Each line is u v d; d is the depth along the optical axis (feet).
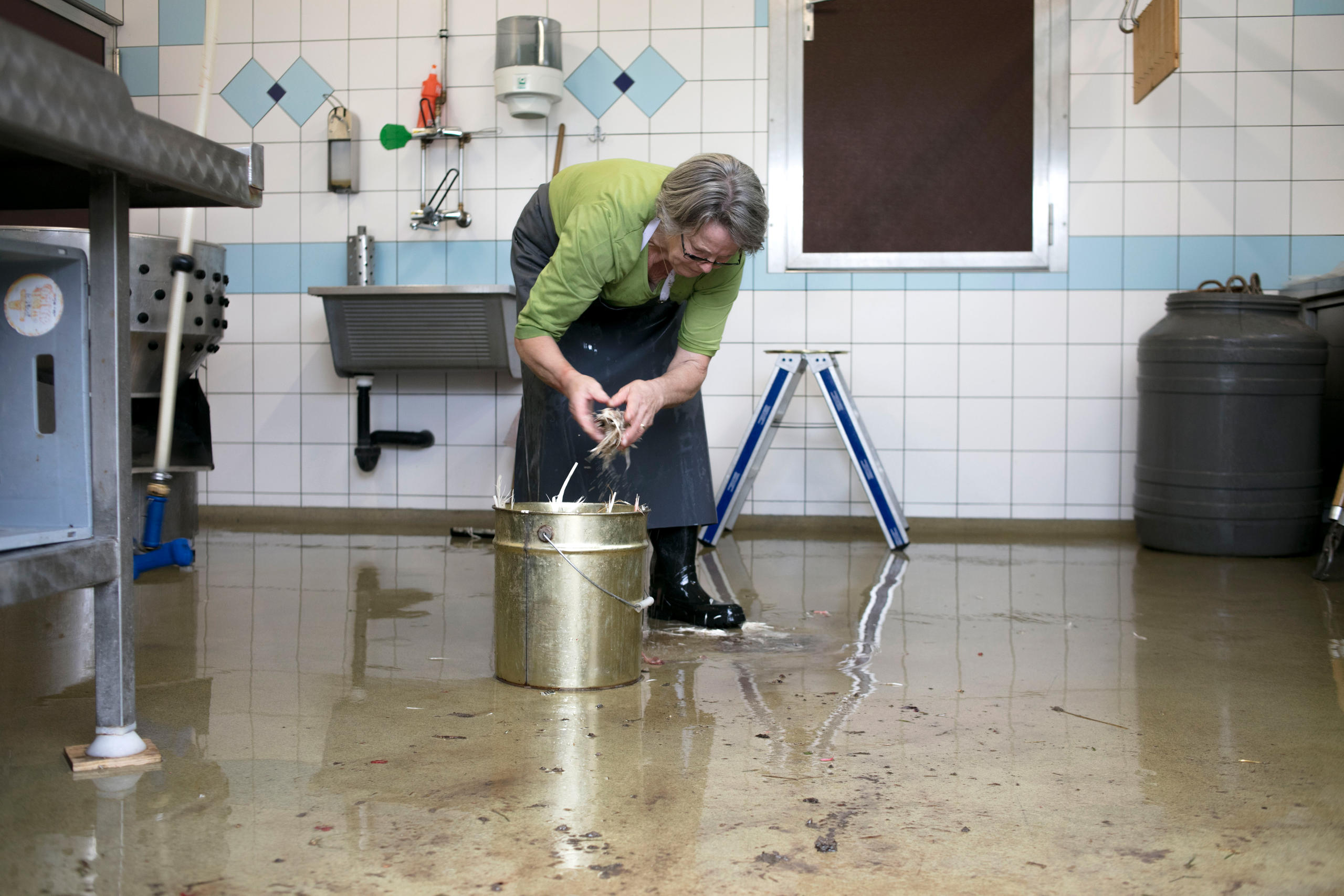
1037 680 6.72
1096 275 13.65
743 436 13.57
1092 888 3.82
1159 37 12.09
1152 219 13.56
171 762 5.04
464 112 14.20
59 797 4.58
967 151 13.64
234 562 11.12
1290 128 13.38
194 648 7.38
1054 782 4.88
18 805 4.49
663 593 8.39
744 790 4.74
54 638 7.60
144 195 5.35
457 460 14.46
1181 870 3.97
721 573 10.82
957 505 13.93
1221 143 13.46
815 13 13.69
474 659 7.15
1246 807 4.59
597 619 6.33
